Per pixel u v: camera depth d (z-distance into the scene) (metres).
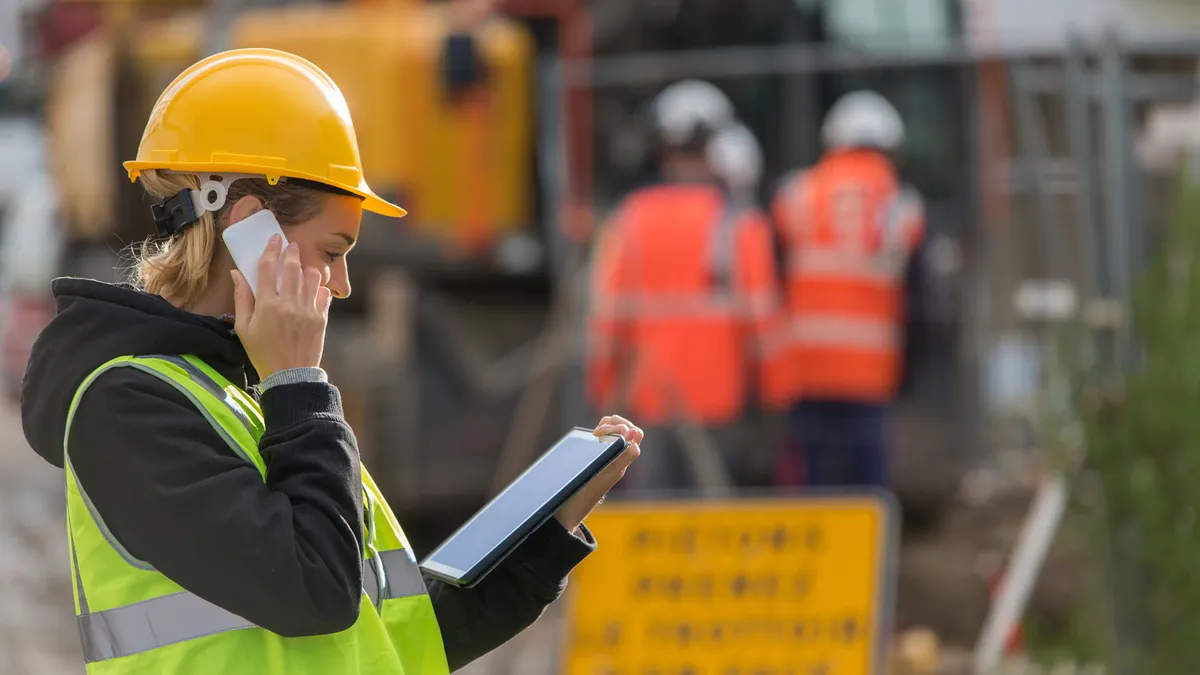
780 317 13.81
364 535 4.04
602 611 8.35
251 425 3.96
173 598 3.81
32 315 20.08
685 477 12.91
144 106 16.41
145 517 3.70
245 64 4.11
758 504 8.43
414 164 15.31
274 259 3.93
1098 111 11.07
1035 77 12.95
